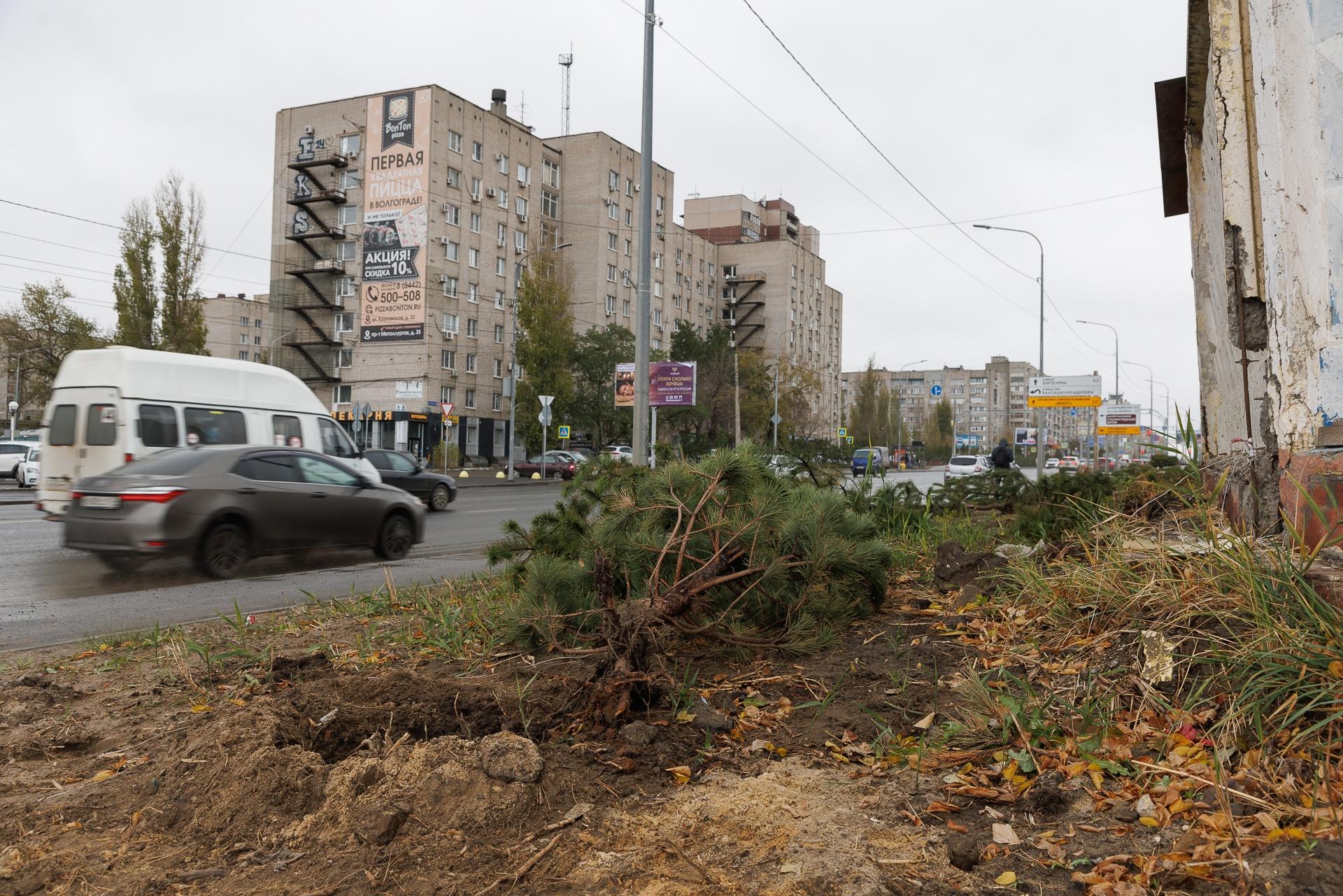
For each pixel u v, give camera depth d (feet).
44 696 15.62
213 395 46.37
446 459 136.87
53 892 8.59
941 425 381.19
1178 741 9.90
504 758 10.23
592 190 212.64
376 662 17.06
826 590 16.70
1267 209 15.33
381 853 9.00
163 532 30.40
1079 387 95.61
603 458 20.66
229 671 16.99
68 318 175.01
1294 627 10.58
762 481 17.21
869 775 10.64
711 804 9.96
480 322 188.44
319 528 35.01
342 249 183.62
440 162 175.42
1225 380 23.22
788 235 337.93
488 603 21.43
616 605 15.96
